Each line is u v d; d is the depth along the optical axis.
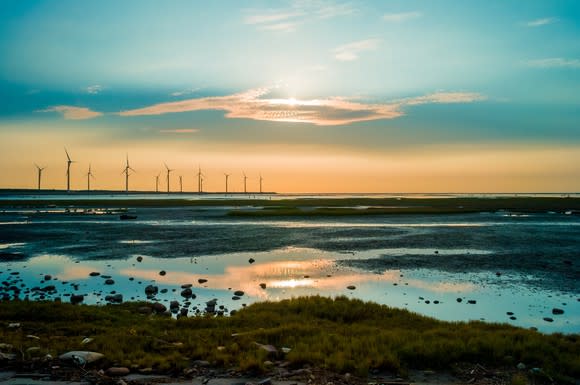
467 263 36.91
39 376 11.53
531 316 21.42
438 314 21.80
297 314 20.17
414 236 56.91
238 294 26.45
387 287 28.20
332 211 107.19
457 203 170.25
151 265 37.03
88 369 12.21
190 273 33.44
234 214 99.50
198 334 16.19
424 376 12.19
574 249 44.75
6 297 25.62
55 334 16.38
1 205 158.50
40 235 59.12
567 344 14.48
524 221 82.06
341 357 12.99
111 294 26.61
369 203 174.62
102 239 54.69
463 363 13.01
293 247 47.38
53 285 28.92
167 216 98.50
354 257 40.50
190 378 11.77
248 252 43.97
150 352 13.98
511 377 12.09
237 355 13.42
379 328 17.53
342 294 26.30
